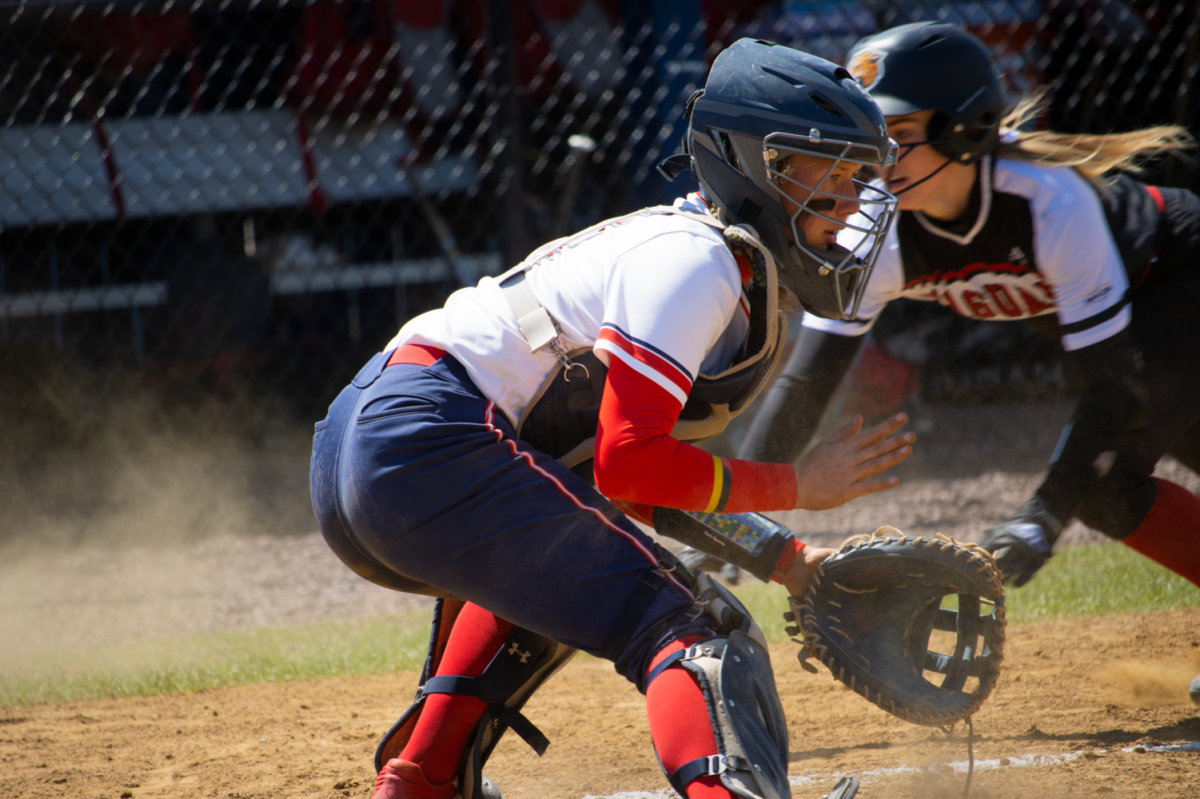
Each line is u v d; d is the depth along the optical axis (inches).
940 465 996.6
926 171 379.6
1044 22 965.8
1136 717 396.5
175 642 664.4
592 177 1093.8
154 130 1024.2
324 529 283.7
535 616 255.9
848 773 351.9
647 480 242.1
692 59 1048.8
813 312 281.7
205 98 1047.0
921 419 1104.2
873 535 285.7
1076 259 378.6
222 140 1015.0
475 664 300.4
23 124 1006.4
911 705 272.7
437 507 254.5
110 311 1171.3
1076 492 364.5
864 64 385.4
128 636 700.7
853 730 404.5
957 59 374.6
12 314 1154.0
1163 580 600.7
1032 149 396.2
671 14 1041.5
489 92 982.4
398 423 258.5
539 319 260.8
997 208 385.7
